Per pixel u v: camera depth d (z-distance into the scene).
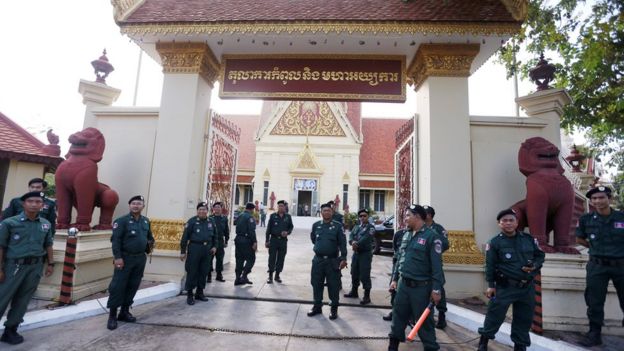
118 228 4.81
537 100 7.05
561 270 5.21
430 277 4.02
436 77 6.91
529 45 9.41
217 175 8.45
